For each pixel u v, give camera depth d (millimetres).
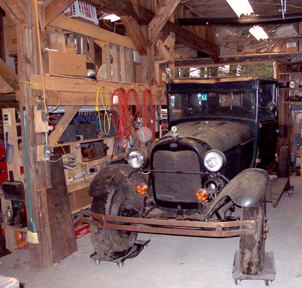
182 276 3025
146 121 4836
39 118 3131
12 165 3625
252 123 3984
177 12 7141
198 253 3508
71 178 3908
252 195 2629
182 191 3078
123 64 4629
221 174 3062
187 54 9164
